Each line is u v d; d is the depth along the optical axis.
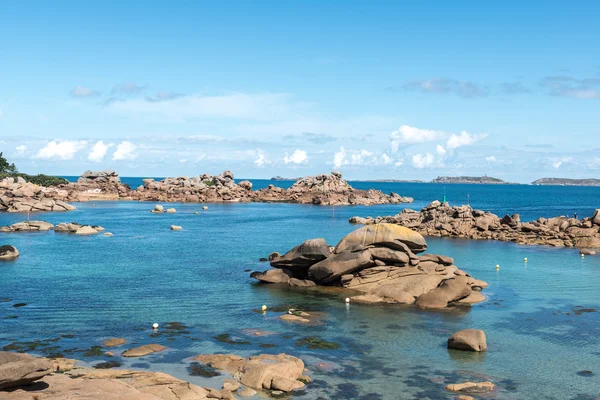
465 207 100.12
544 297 42.59
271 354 27.81
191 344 29.44
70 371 24.53
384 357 27.80
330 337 31.20
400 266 45.62
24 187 146.38
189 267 55.59
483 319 35.59
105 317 35.09
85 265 56.09
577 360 27.69
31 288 44.03
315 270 45.94
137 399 19.28
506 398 22.88
